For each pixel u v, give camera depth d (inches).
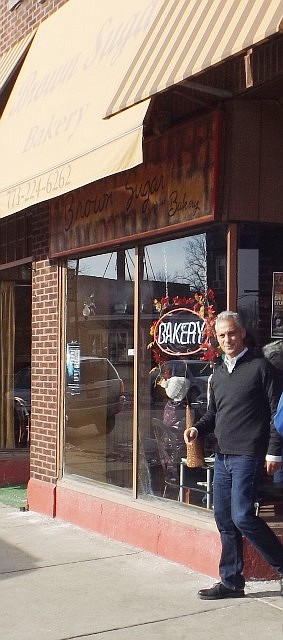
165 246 294.8
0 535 327.3
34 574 271.0
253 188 259.9
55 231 361.4
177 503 289.3
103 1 322.3
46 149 307.3
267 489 254.8
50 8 376.2
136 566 277.4
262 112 261.1
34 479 377.4
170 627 219.5
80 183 272.5
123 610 234.1
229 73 255.1
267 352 258.4
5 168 342.0
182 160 277.1
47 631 219.1
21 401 460.8
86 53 312.7
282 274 263.3
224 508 237.1
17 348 458.9
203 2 233.6
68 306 357.4
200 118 267.9
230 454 230.5
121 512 311.1
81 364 345.7
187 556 274.5
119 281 323.0
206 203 264.2
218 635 212.5
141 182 300.2
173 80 219.8
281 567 229.5
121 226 312.3
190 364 282.7
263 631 214.7
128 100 237.3
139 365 309.9
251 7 206.2
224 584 240.2
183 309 285.4
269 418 229.8
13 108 366.6
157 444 300.2
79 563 283.0
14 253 418.6
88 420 343.3
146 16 273.1
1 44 434.6
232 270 259.4
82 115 288.0
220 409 234.4
